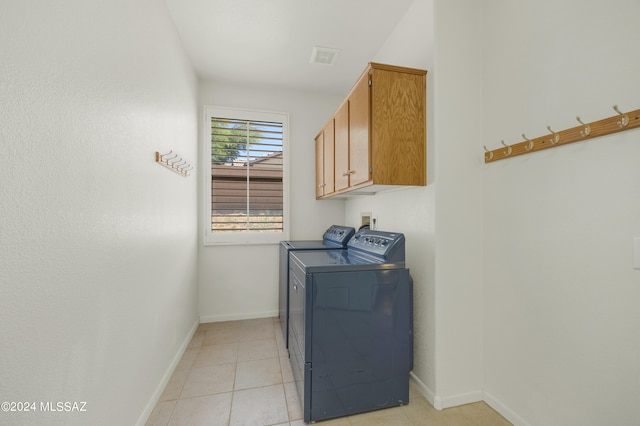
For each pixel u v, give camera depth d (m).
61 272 0.83
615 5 1.00
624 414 0.98
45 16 0.76
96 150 1.00
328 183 2.54
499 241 1.51
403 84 1.65
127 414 1.24
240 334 2.54
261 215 2.98
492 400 1.55
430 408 1.56
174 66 1.98
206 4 1.80
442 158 1.58
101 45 1.03
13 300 0.67
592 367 1.08
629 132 0.97
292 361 1.91
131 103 1.29
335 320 1.47
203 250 2.83
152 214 1.55
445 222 1.58
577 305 1.13
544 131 1.26
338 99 3.16
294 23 2.00
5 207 0.65
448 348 1.58
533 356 1.32
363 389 1.51
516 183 1.41
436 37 1.57
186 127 2.32
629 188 0.97
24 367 0.70
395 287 1.56
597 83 1.05
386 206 2.18
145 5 1.45
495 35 1.54
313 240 3.10
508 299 1.46
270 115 2.99
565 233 1.18
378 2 1.80
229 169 2.90
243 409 1.55
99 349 1.02
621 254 0.99
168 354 1.83
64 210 0.84
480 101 1.65
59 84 0.82
